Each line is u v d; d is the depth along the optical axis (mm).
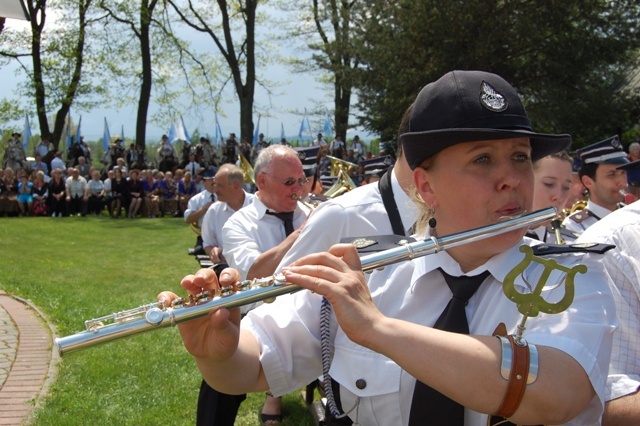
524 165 1840
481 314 1891
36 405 4848
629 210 2322
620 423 2057
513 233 1828
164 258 12891
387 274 2066
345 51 30859
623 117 28000
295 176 4535
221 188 6477
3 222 18734
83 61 30781
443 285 1965
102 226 18625
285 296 2191
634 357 2191
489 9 27734
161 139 28391
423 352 1522
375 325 1577
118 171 21750
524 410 1499
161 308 1773
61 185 21531
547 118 28203
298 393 5348
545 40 27688
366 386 1993
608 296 1729
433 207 1961
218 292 1791
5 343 6184
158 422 4707
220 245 6570
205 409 3992
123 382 5359
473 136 1749
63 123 30938
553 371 1507
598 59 27688
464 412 1864
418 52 28609
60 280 9812
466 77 1864
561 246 1863
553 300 1739
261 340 2086
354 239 2123
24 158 26062
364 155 30219
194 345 1871
